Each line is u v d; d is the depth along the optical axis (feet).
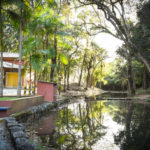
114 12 50.21
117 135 20.25
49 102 43.98
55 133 20.74
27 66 46.50
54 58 55.36
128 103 59.77
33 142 16.39
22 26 34.78
